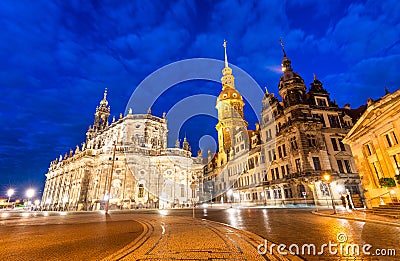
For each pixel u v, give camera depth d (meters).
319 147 36.62
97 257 6.09
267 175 43.94
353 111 43.12
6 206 103.81
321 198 32.84
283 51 46.81
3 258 6.12
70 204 69.38
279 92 43.00
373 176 19.98
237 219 16.72
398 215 13.05
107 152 63.53
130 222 16.41
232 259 5.67
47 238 9.35
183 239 8.42
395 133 16.23
